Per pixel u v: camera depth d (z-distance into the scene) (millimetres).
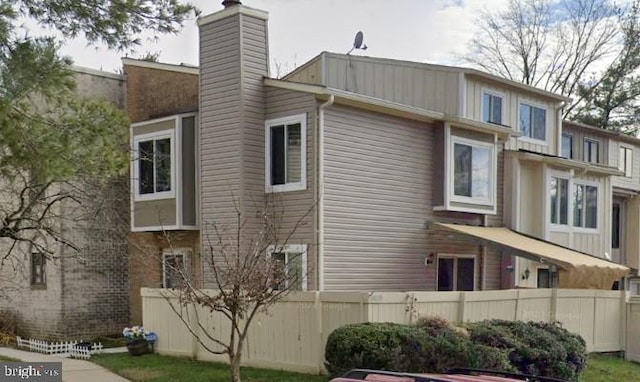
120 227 19156
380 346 9633
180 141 17594
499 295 13805
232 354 10094
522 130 22906
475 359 10227
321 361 11555
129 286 19938
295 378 11227
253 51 16719
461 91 20078
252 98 16562
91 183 15133
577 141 27953
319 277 15406
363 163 16781
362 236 16625
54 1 9992
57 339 18719
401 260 17719
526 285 21219
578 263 16797
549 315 15117
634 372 14094
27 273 19797
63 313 18734
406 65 21344
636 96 41000
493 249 19625
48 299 19172
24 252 17688
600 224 24625
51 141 9547
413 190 18234
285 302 12109
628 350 16719
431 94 20719
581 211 23828
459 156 19109
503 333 11352
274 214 16219
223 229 16391
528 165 21844
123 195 19266
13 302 20344
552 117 24375
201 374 11836
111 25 10359
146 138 18328
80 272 19016
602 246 24672
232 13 16609
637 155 31297
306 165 15773
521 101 22844
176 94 19266
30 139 9391
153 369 12531
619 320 16906
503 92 22000
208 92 17156
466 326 11875
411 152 18250
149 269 19062
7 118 9102
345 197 16250
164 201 17828
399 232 17719
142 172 18484
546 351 11219
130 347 14539
